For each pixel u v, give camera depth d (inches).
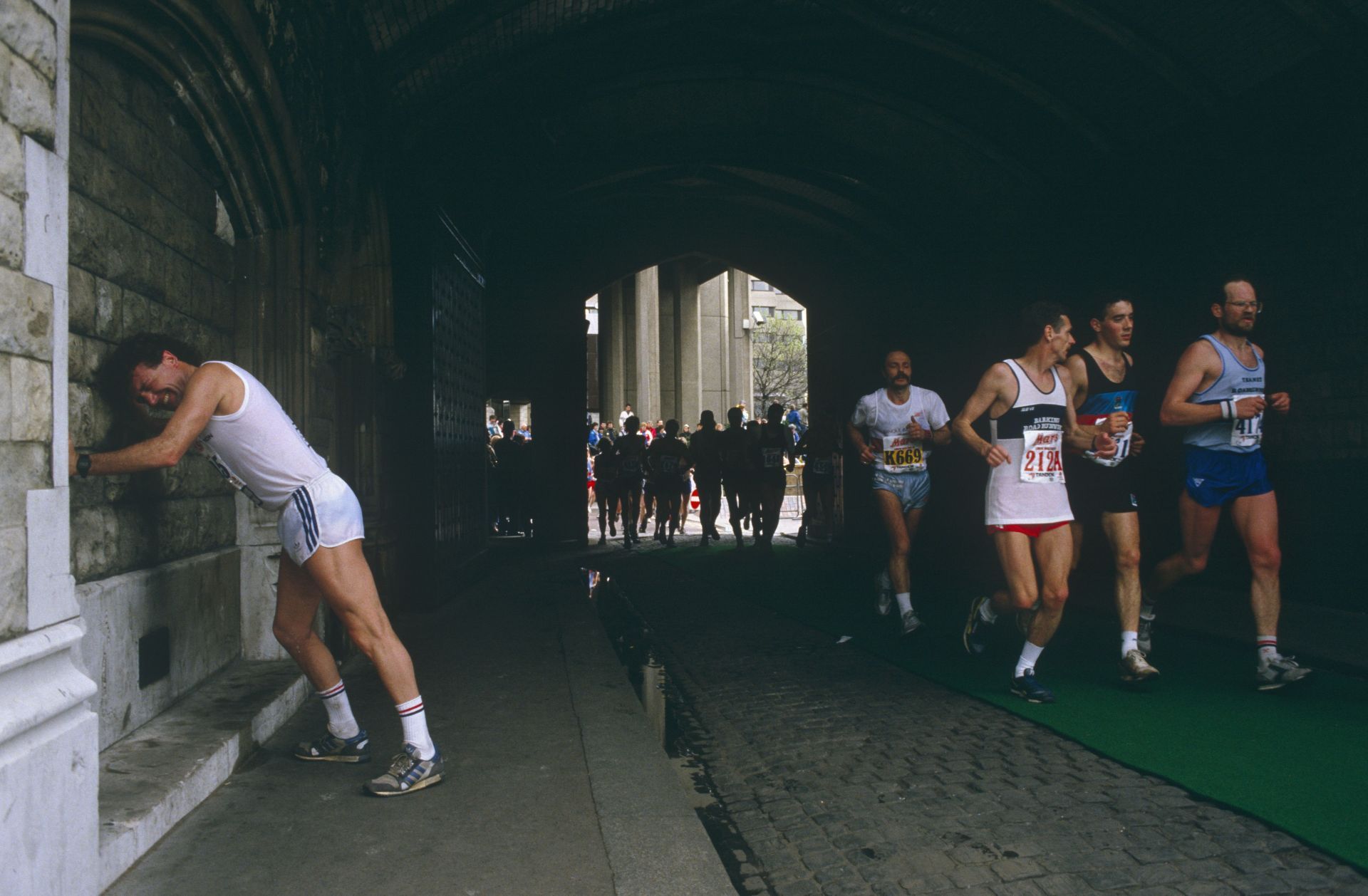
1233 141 303.7
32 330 87.5
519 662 224.4
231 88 161.5
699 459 594.2
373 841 112.8
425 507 309.1
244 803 125.8
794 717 179.5
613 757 146.3
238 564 185.5
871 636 264.4
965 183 427.5
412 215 313.1
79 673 93.4
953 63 348.2
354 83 244.7
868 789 136.9
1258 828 117.7
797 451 568.4
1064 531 183.9
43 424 89.7
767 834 121.6
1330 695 186.2
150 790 116.0
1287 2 250.7
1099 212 366.9
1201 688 193.0
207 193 176.9
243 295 191.6
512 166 409.7
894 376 256.4
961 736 162.9
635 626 289.1
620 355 1467.8
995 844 115.0
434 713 177.0
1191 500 197.9
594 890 99.3
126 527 138.4
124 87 140.0
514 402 605.6
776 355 2454.5
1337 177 271.0
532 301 589.0
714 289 1768.0
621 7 321.1
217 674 174.1
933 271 482.9
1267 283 298.4
